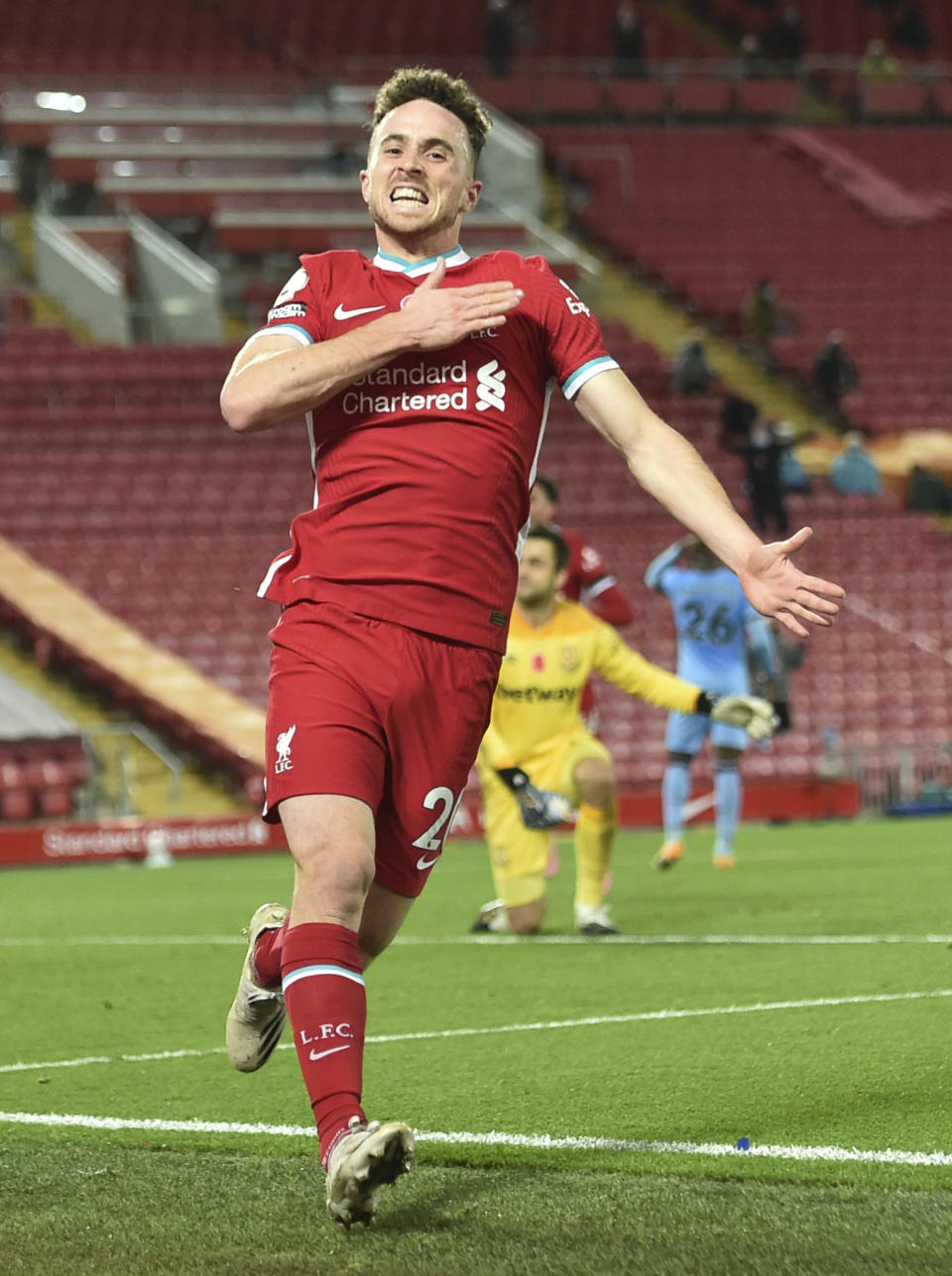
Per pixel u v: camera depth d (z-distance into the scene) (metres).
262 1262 8.66
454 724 10.28
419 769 10.23
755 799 58.75
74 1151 11.62
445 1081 13.89
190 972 22.84
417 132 10.83
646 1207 9.56
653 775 62.00
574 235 93.31
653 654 68.00
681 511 9.97
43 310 82.69
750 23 109.62
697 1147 11.07
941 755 62.19
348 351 9.87
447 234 10.98
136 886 40.78
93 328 81.00
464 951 23.80
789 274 91.38
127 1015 18.83
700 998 18.23
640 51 101.00
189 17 101.00
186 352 76.50
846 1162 10.47
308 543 10.48
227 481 70.38
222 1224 9.50
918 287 91.62
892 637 70.38
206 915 32.22
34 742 54.84
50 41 97.69
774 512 70.62
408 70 11.24
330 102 96.06
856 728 66.88
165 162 90.75
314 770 9.80
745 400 79.25
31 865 50.59
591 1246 8.74
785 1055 14.42
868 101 103.69
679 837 37.38
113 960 24.59
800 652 54.47
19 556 65.00
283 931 9.94
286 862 50.03
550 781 25.12
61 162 89.44
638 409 10.41
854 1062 13.97
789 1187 9.94
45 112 91.56
